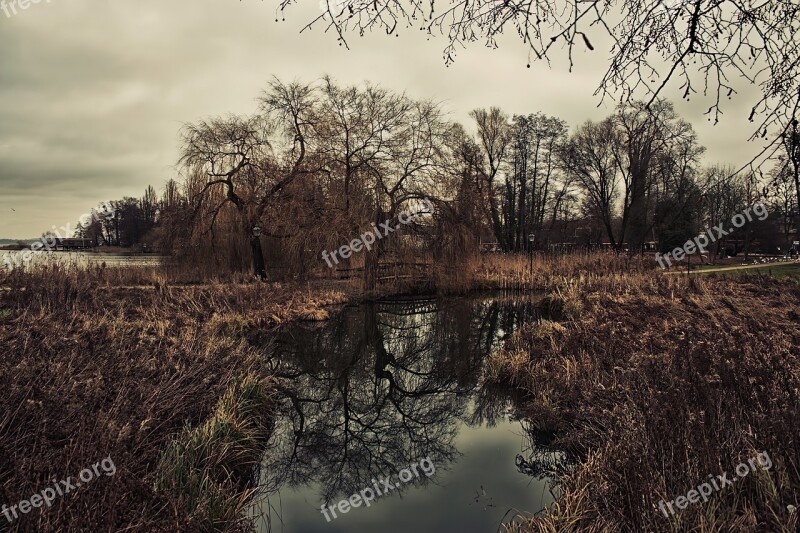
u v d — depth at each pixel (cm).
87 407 445
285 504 505
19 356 587
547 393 702
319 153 1920
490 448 628
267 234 1923
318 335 1318
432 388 946
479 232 2109
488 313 1758
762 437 374
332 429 735
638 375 571
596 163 3084
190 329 923
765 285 1516
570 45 221
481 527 445
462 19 256
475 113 3497
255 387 697
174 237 1964
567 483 460
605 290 1562
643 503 347
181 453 468
